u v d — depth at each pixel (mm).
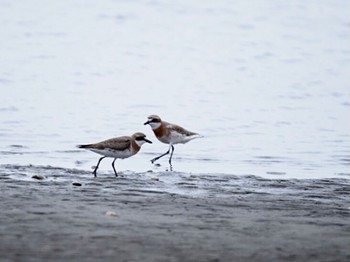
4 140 18703
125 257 7387
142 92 29469
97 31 49531
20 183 12055
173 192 12180
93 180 12914
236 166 16406
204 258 7496
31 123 21562
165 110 25344
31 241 7840
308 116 24688
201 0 63375
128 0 63062
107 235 8266
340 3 62406
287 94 29422
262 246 8109
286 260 7566
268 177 14922
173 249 7809
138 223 9016
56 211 9484
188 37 47594
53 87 29828
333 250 8039
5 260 7078
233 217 9805
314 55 41094
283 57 40312
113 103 26469
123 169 15297
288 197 12102
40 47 42156
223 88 30812
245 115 24578
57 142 18625
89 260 7219
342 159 17656
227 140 20031
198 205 10664
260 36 47719
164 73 35094
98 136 19891
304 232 8938
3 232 8188
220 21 54062
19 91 28328
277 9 59438
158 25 52312
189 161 16875
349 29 50906
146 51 42312
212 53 41812
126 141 13883
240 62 38656
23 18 54344
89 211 9625
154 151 17922
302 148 19047
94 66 36500
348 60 39625
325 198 12195
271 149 18781
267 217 9922
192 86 31391
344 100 28281
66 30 49375
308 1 63188
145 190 12078
